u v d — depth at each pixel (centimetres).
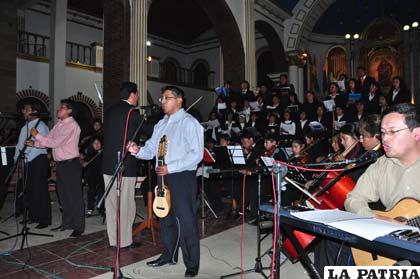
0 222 559
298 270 349
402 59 1795
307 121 905
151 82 1852
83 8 1809
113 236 405
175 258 362
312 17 1705
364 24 1928
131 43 859
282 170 231
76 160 478
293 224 208
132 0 868
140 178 572
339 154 421
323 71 1964
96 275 333
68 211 475
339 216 201
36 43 1606
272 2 1509
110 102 883
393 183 238
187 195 325
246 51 1275
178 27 2189
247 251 411
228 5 1216
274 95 1018
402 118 216
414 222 201
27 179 512
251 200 584
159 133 354
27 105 518
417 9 1762
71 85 1600
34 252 403
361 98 923
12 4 1145
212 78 2211
